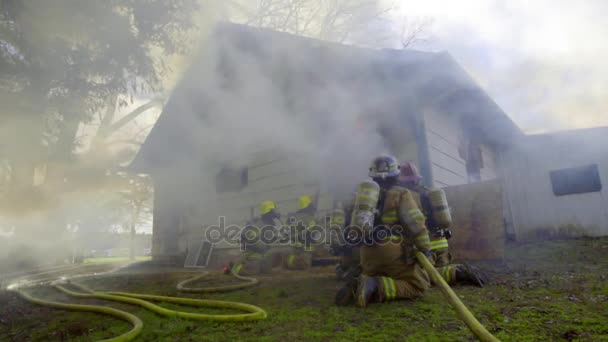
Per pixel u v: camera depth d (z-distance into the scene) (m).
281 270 5.00
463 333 1.85
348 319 2.20
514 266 3.86
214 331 2.19
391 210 2.52
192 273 5.52
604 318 1.95
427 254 2.42
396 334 1.90
